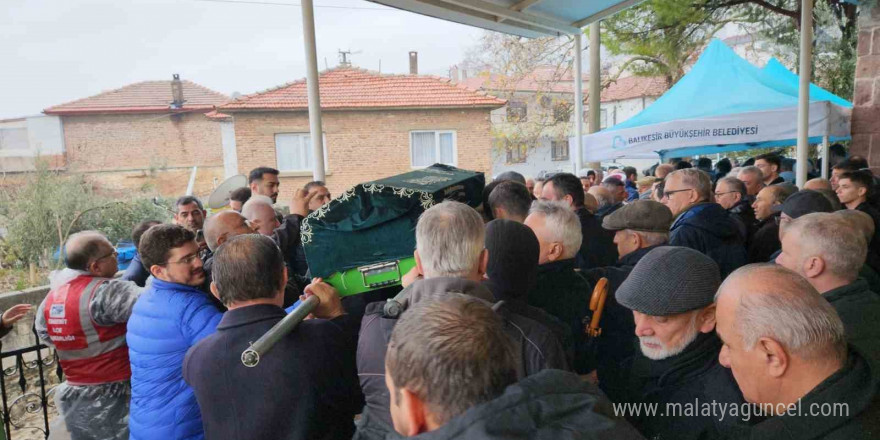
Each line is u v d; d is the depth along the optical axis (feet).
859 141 20.29
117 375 7.68
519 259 4.97
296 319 4.73
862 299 4.98
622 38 43.37
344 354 5.08
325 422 4.81
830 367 3.32
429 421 2.51
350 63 67.97
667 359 4.46
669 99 21.99
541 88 60.70
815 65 43.27
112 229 30.99
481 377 2.43
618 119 83.82
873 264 9.18
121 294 7.47
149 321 6.04
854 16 40.70
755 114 17.95
